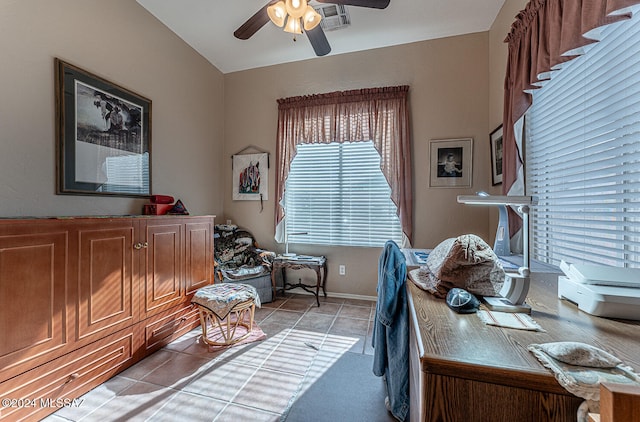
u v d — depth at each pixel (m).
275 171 3.52
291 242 3.54
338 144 3.39
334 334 2.39
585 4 1.24
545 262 1.85
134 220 1.92
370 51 3.19
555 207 1.78
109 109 2.19
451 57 2.96
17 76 1.65
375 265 3.27
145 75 2.53
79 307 1.58
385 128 3.08
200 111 3.29
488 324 0.85
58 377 1.48
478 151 2.90
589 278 0.95
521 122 2.00
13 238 1.30
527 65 1.82
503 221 1.89
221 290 2.29
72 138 1.93
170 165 2.84
